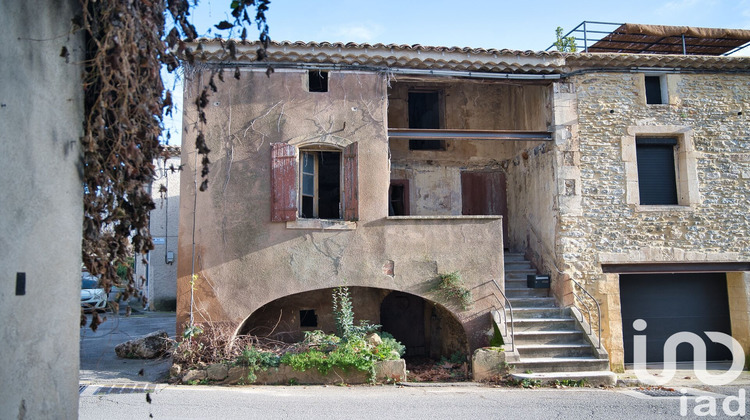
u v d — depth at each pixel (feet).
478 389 28.68
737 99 37.78
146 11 11.25
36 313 9.36
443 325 38.68
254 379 29.01
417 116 45.19
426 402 25.72
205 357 30.66
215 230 32.19
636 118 36.70
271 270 32.22
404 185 43.42
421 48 33.73
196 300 31.63
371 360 29.91
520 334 32.12
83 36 11.17
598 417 23.66
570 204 35.70
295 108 33.42
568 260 35.29
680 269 36.63
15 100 8.99
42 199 9.61
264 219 32.50
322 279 32.48
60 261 10.09
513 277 38.34
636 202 36.17
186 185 32.32
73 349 10.41
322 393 27.43
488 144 44.75
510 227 44.06
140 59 11.20
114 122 11.10
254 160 32.86
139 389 27.32
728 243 36.73
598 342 31.81
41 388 9.45
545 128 37.47
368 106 34.09
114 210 11.80
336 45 33.12
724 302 38.73
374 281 32.81
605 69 36.76
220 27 12.51
